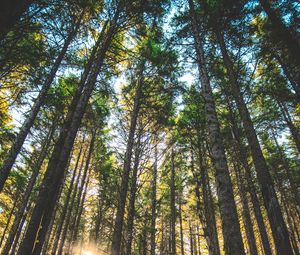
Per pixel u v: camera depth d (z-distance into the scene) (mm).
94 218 20297
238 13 9625
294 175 20812
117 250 9312
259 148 8422
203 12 11258
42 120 14719
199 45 9992
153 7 9859
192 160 16281
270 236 28094
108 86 10695
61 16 7684
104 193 14273
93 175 20906
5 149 13727
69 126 8234
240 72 11750
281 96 11406
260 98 12594
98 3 9367
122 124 13266
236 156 14172
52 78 10188
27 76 9555
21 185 18531
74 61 10672
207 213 14781
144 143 12227
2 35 2469
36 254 6117
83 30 10398
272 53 10211
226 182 6371
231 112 13164
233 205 6020
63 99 12406
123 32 10906
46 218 6664
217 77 12555
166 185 20703
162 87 12789
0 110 11133
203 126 14281
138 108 12484
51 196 6895
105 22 10422
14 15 2527
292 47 8070
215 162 6828
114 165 15461
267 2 8609
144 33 10742
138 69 12539
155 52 11070
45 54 8211
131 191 11188
